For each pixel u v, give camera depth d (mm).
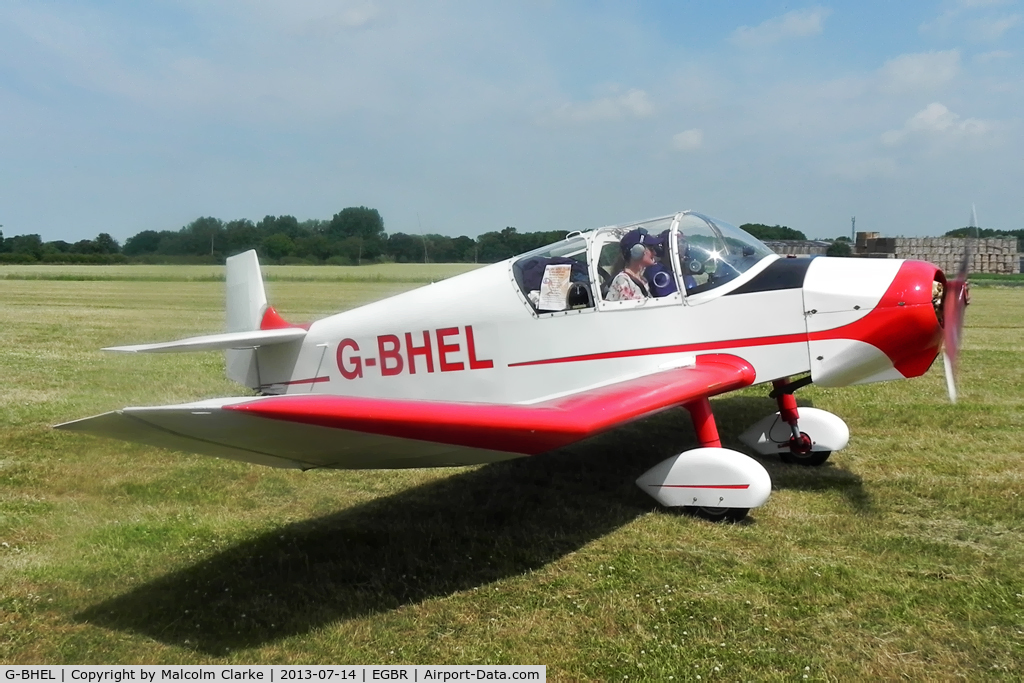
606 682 2721
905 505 4457
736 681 2697
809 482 4938
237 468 5402
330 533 4191
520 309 5078
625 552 3834
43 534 4160
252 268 6824
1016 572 3496
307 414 2803
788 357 4641
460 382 5289
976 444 5773
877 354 4500
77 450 5750
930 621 3066
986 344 11695
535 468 5391
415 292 5488
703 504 4254
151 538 4113
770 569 3582
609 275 4934
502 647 2971
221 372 9273
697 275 4812
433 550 3934
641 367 4863
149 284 31109
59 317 16266
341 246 51125
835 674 2719
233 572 3691
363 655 2955
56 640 3078
